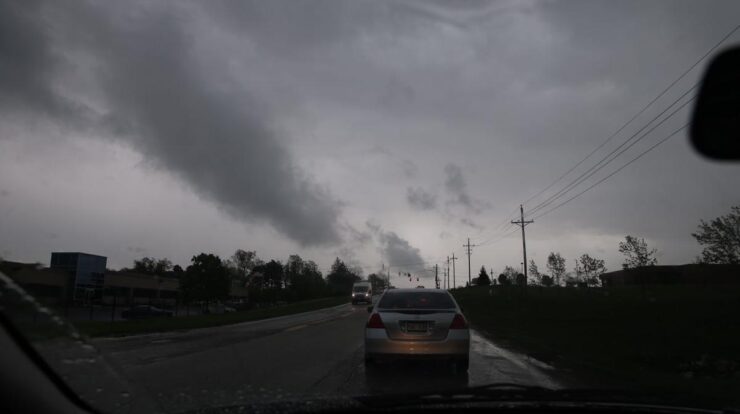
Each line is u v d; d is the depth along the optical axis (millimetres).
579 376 9820
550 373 10086
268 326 22703
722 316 21234
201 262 50844
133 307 42000
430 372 9727
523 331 20234
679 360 12336
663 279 41594
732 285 31375
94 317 34656
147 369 9789
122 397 3613
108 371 3471
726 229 24391
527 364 11258
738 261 24578
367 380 8820
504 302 41969
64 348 3004
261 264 125438
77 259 54875
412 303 10047
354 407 3971
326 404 4066
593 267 52781
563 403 4031
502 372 9930
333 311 40438
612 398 4254
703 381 9445
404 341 9344
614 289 40844
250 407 4062
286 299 99438
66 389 2945
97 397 3256
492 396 4293
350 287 150875
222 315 32156
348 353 12562
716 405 4199
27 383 2711
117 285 62812
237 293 96438
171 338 16422
